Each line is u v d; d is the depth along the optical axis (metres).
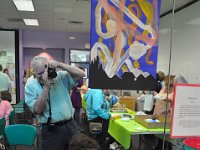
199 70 3.92
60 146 1.74
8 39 8.22
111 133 3.02
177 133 1.07
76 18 6.36
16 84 8.29
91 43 1.11
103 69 1.13
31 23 7.32
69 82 1.82
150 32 1.16
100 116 3.01
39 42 8.73
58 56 9.14
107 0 1.11
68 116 1.78
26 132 2.58
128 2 1.13
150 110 2.56
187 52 4.04
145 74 1.18
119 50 1.14
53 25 7.54
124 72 1.16
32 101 1.71
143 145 2.60
